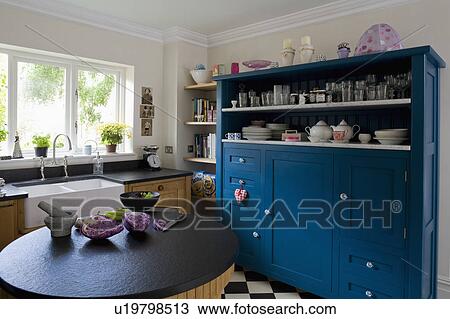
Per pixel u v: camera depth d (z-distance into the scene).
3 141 3.06
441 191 2.58
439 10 2.56
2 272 1.25
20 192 2.56
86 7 3.22
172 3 3.11
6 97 3.11
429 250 2.35
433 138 2.39
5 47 3.00
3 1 2.87
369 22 2.90
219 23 3.64
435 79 2.42
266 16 3.41
